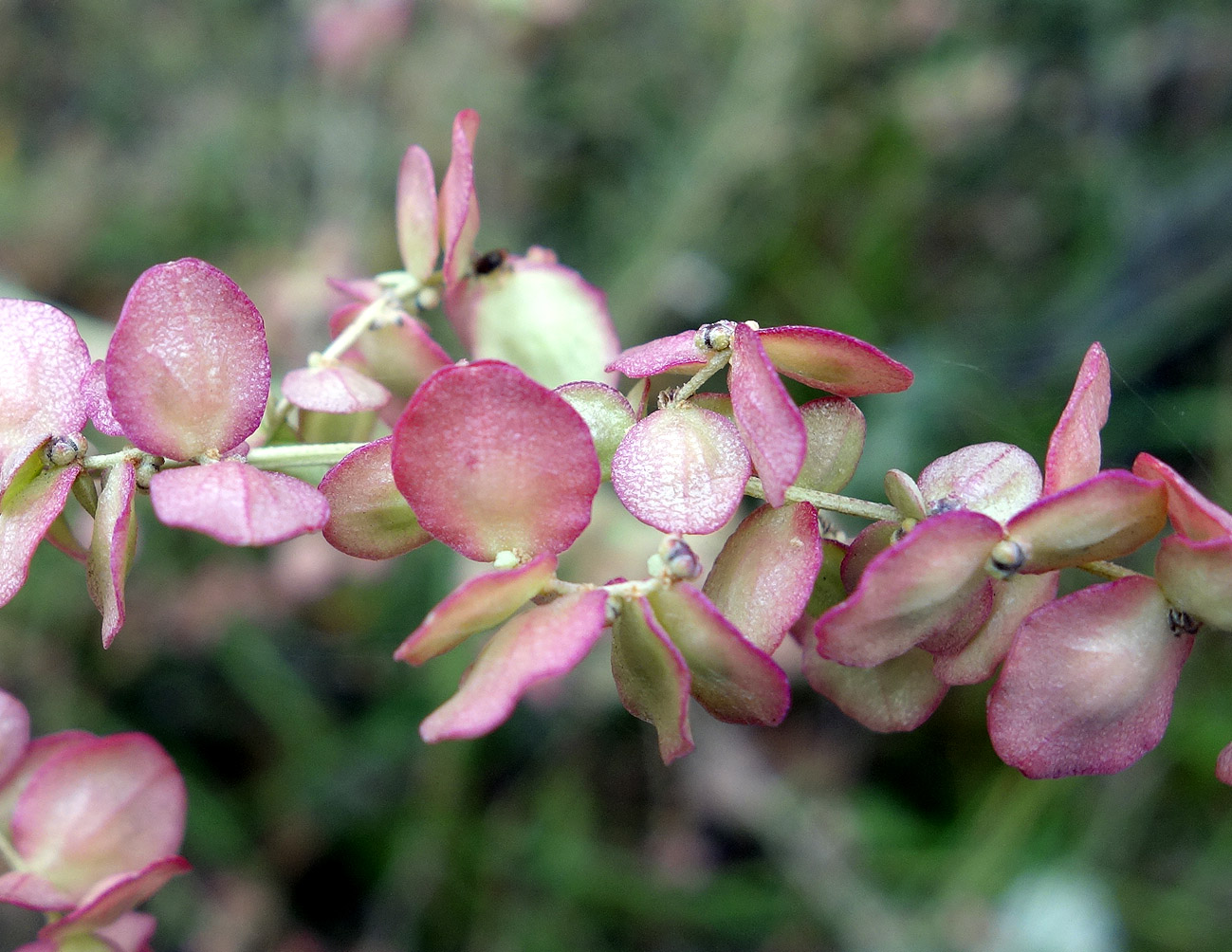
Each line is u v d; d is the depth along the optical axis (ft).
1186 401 0.77
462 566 0.72
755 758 0.75
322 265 0.83
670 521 0.25
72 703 0.72
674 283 0.83
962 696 0.73
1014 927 0.64
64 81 0.98
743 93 0.82
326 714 0.76
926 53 0.94
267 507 0.24
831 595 0.28
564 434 0.24
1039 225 0.92
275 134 0.93
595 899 0.70
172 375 0.25
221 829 0.70
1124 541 0.25
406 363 0.33
